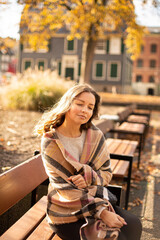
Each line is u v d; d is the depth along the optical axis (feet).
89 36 41.01
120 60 117.70
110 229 5.83
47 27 36.24
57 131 6.85
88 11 32.55
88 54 44.57
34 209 7.63
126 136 25.62
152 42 171.22
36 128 7.16
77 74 118.73
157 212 12.20
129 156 12.09
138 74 175.22
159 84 168.86
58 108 6.84
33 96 36.86
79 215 5.98
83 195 6.13
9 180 6.95
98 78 120.06
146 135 28.63
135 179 16.25
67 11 33.73
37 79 40.86
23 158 15.06
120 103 65.92
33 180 8.15
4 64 219.20
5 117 29.89
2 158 14.64
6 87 40.88
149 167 18.89
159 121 46.14
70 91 6.71
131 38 38.40
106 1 34.94
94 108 7.22
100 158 6.98
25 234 6.28
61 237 6.33
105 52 118.32
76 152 6.82
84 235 5.82
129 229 6.24
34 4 27.81
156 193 14.38
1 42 23.25
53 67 119.96
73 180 6.30
